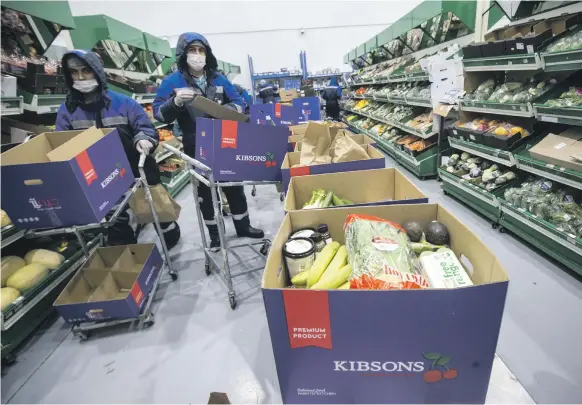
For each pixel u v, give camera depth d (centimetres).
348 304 64
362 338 68
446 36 404
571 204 200
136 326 190
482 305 62
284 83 995
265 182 187
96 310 178
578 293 181
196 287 224
